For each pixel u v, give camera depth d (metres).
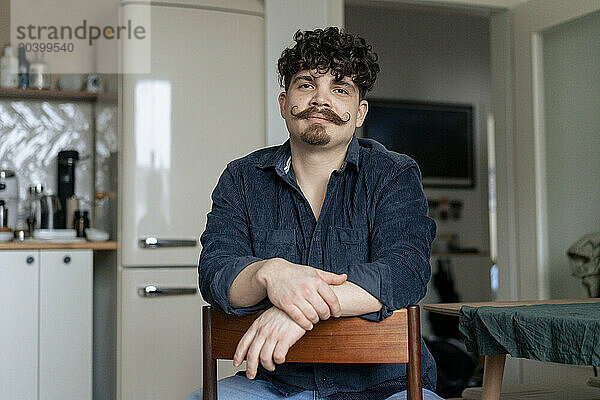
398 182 1.55
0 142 3.86
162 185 3.34
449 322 5.77
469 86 6.50
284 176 1.58
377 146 1.67
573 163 3.52
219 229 1.59
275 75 3.63
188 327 3.34
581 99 3.46
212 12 3.47
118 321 3.29
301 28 3.70
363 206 1.56
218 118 3.46
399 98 6.27
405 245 1.46
